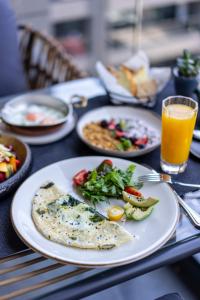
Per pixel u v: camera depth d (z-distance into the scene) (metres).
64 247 0.58
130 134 0.84
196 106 0.72
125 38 2.05
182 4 2.00
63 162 0.75
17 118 0.90
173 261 0.60
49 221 0.62
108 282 0.56
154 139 0.83
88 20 2.02
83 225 0.62
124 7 2.00
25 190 0.69
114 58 2.11
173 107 0.75
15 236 0.62
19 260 0.59
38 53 1.32
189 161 0.79
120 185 0.68
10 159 0.74
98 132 0.85
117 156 0.79
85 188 0.69
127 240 0.59
